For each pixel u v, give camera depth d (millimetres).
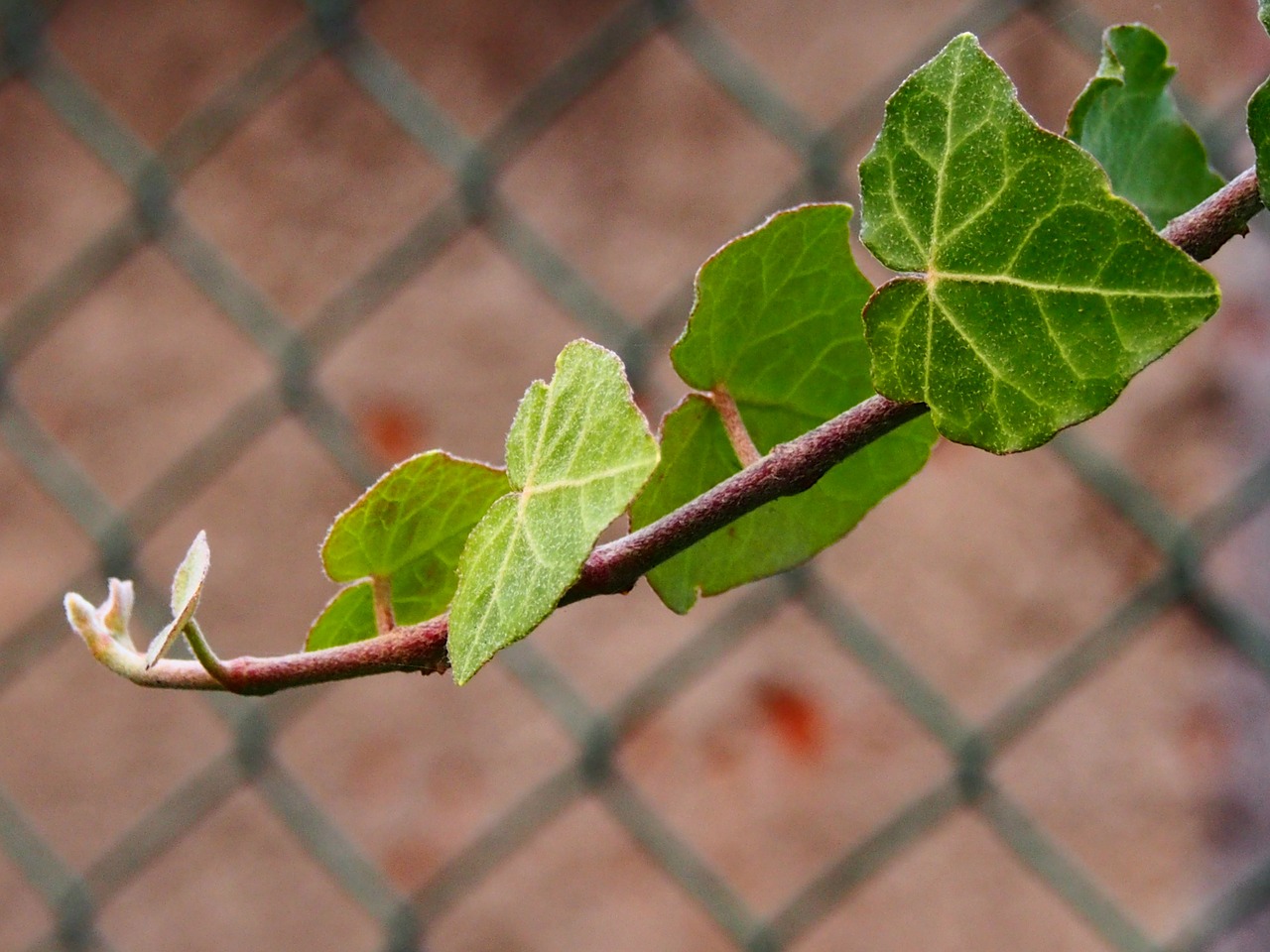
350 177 904
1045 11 850
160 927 893
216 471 899
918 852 880
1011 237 303
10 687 899
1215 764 874
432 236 896
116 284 910
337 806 889
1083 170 298
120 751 896
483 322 900
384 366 898
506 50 902
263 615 894
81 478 900
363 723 893
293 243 900
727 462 410
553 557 291
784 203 872
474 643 301
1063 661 868
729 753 883
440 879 883
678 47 900
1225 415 875
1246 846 867
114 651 378
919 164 312
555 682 880
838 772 879
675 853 878
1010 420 305
